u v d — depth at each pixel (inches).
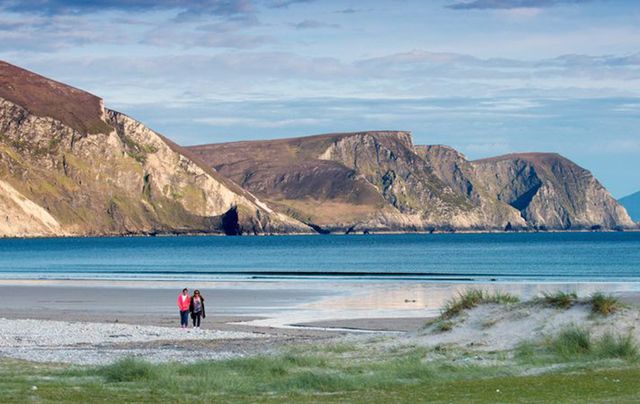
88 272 5182.1
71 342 1692.9
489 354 1274.6
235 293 3216.0
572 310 1382.9
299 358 1275.8
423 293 3166.8
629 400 842.8
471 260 6781.5
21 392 962.1
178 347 1605.6
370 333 1877.5
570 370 1092.5
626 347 1200.8
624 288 3346.5
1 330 1899.6
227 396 962.7
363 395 949.2
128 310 2566.4
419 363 1187.3
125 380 1103.6
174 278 4375.0
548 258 6924.2
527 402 848.3
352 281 4023.1
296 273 4899.1
